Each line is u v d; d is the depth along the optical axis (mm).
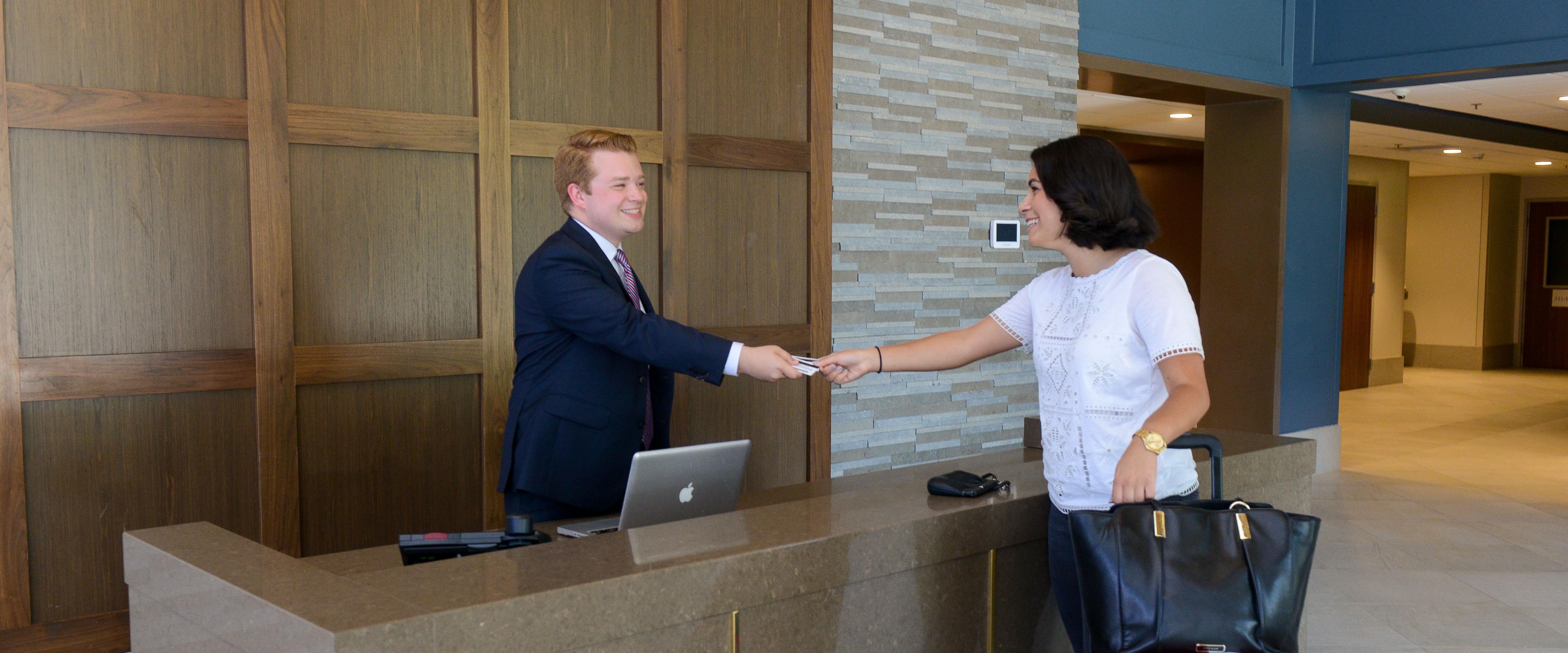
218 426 2936
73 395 2703
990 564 2184
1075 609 2039
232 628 1474
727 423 3918
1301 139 6473
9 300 2613
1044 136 4988
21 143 2625
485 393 3359
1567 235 12773
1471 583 4270
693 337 2277
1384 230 11414
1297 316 6531
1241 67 6039
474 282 3344
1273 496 2713
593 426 2314
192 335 2883
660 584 1590
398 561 1991
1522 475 6512
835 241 4250
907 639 2016
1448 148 9953
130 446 2814
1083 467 1960
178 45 2832
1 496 2623
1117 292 1924
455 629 1361
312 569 1553
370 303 3146
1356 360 11188
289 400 2996
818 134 4102
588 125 3539
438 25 3238
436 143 3219
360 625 1289
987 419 4844
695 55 3773
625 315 2236
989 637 2197
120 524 2812
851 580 1876
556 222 3508
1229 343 6617
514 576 1541
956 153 4633
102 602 2807
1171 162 10242
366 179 3123
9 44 2602
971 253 4723
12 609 2656
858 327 4348
